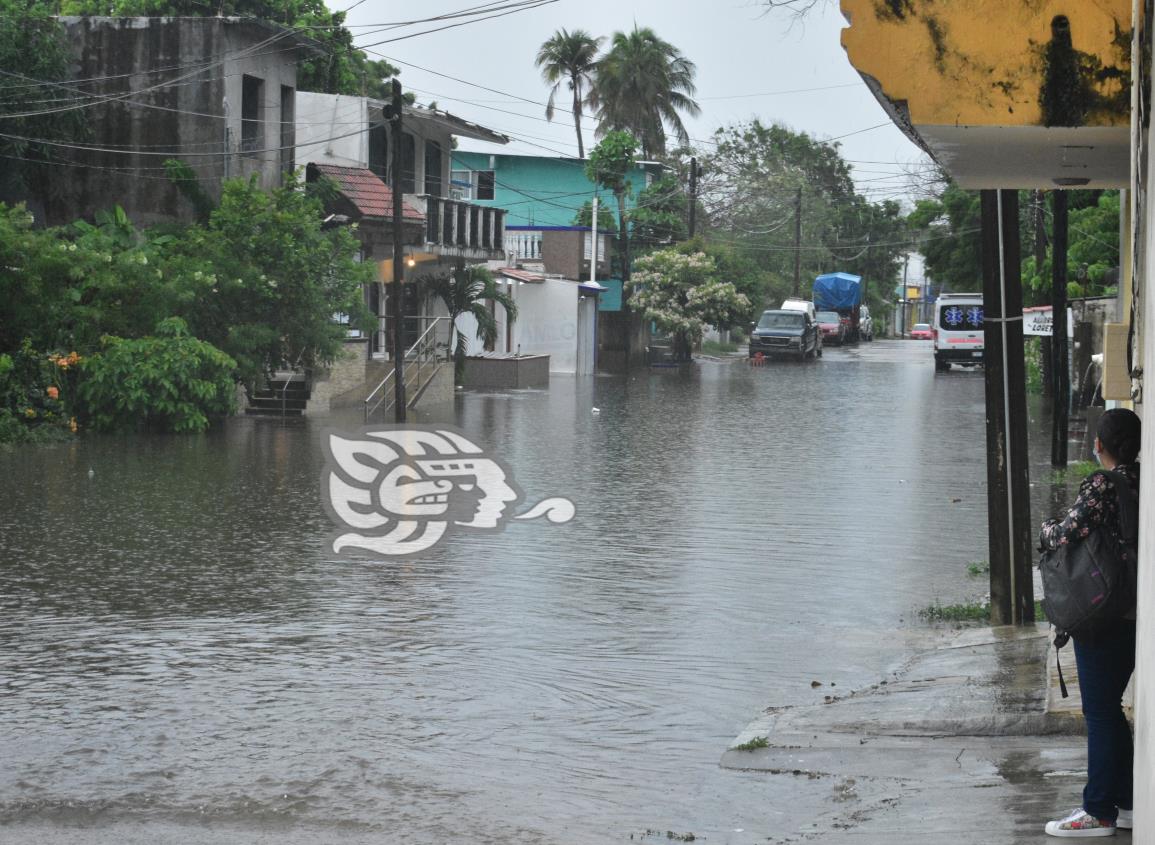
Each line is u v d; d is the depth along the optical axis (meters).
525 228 123.19
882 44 14.15
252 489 43.47
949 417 74.88
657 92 163.75
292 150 80.69
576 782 16.64
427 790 16.33
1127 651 12.62
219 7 93.62
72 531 35.44
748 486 46.00
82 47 74.88
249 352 66.19
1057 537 12.72
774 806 15.45
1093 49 13.79
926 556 33.28
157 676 21.80
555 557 32.91
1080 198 81.50
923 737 17.98
